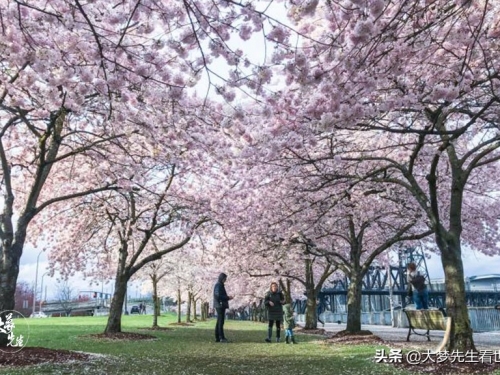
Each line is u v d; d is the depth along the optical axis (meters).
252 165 11.80
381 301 55.28
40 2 6.14
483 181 15.63
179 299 31.28
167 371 7.09
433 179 8.23
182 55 6.11
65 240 17.91
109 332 14.98
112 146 13.00
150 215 16.62
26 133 12.89
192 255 26.27
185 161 13.47
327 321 37.75
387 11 5.84
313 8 4.69
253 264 21.08
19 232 9.23
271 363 8.05
